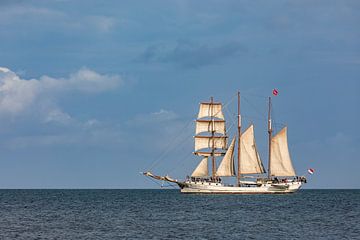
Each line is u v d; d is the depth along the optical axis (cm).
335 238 11031
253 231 11969
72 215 15975
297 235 11419
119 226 12862
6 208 19362
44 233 11675
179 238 10962
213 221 13925
